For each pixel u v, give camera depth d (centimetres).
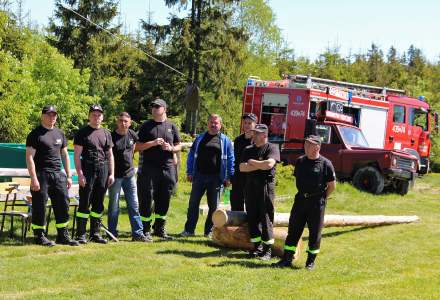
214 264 750
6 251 756
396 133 2214
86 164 828
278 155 798
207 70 3259
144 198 893
